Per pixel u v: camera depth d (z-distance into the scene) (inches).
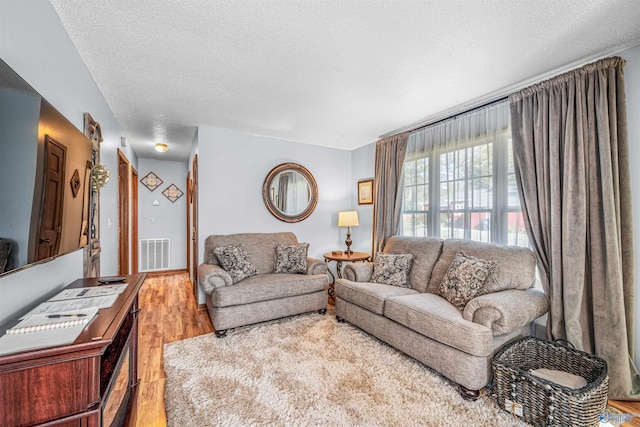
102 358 50.4
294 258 137.3
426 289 109.9
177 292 168.7
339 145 178.7
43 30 54.6
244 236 142.7
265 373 80.7
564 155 80.9
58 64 61.4
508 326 71.3
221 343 100.2
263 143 157.2
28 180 39.2
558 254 81.6
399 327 91.3
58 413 33.6
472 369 69.9
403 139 140.1
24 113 38.2
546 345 77.2
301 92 101.3
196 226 149.4
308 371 81.9
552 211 83.0
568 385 65.2
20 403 32.2
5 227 34.2
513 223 99.0
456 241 109.7
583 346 75.7
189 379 77.5
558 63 82.1
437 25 65.1
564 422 57.1
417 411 65.6
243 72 86.8
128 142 164.1
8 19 43.4
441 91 100.4
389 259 120.2
